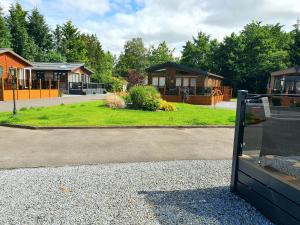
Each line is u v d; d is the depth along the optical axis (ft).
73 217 9.96
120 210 10.64
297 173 10.31
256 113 11.60
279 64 125.18
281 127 11.02
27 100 67.62
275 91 77.25
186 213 10.57
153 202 11.48
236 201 11.88
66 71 101.76
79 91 105.40
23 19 155.22
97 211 10.49
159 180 14.19
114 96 51.62
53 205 10.91
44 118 34.81
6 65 71.05
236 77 131.95
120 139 24.36
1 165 16.03
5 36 129.70
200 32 167.94
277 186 9.82
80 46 168.35
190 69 82.38
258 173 10.98
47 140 23.25
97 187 12.94
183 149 21.39
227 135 27.94
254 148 11.70
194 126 32.35
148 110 48.06
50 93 82.89
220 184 13.92
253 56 132.87
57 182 13.44
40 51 151.84
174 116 40.63
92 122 32.19
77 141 23.07
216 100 84.23
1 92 62.75
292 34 152.15
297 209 8.89
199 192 12.78
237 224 9.86
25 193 12.01
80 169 15.60
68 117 36.06
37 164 16.37
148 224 9.64
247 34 144.25
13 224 9.38
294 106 11.07
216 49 146.72
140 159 18.11
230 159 18.86
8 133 26.27
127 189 12.82
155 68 86.33
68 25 165.48
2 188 12.52
